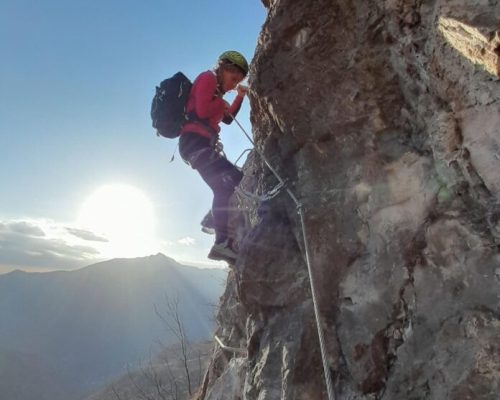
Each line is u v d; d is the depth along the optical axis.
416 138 3.18
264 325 3.85
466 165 2.70
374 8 3.37
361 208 3.34
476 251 2.59
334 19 3.61
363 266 3.21
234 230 4.61
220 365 6.16
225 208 4.49
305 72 3.77
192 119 4.34
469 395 2.36
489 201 2.61
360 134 3.45
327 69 3.64
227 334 6.21
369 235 3.25
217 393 5.23
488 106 2.61
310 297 3.51
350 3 3.52
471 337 2.46
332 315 3.29
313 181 3.76
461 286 2.63
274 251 3.89
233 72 4.39
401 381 2.73
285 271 3.75
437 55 2.92
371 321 3.04
